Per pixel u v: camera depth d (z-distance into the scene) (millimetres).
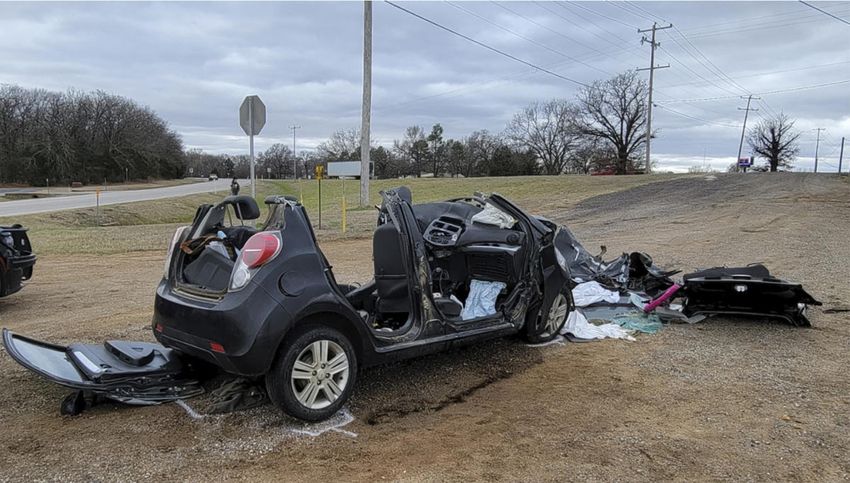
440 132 96312
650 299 6875
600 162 78875
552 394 4195
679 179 39844
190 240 4090
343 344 3697
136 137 97500
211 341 3467
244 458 3178
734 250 11375
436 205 5449
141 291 7984
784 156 92062
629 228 16203
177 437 3412
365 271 9625
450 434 3518
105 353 4121
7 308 6848
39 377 4383
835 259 9992
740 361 4961
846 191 27391
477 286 5012
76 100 91125
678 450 3324
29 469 3018
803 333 5812
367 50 23250
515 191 35312
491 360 4965
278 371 3463
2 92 80938
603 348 5336
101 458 3146
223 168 125750
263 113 12125
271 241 3527
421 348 4141
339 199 39250
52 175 80875
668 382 4453
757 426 3656
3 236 6688
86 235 15492
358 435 3490
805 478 3035
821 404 4023
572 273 7367
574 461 3176
